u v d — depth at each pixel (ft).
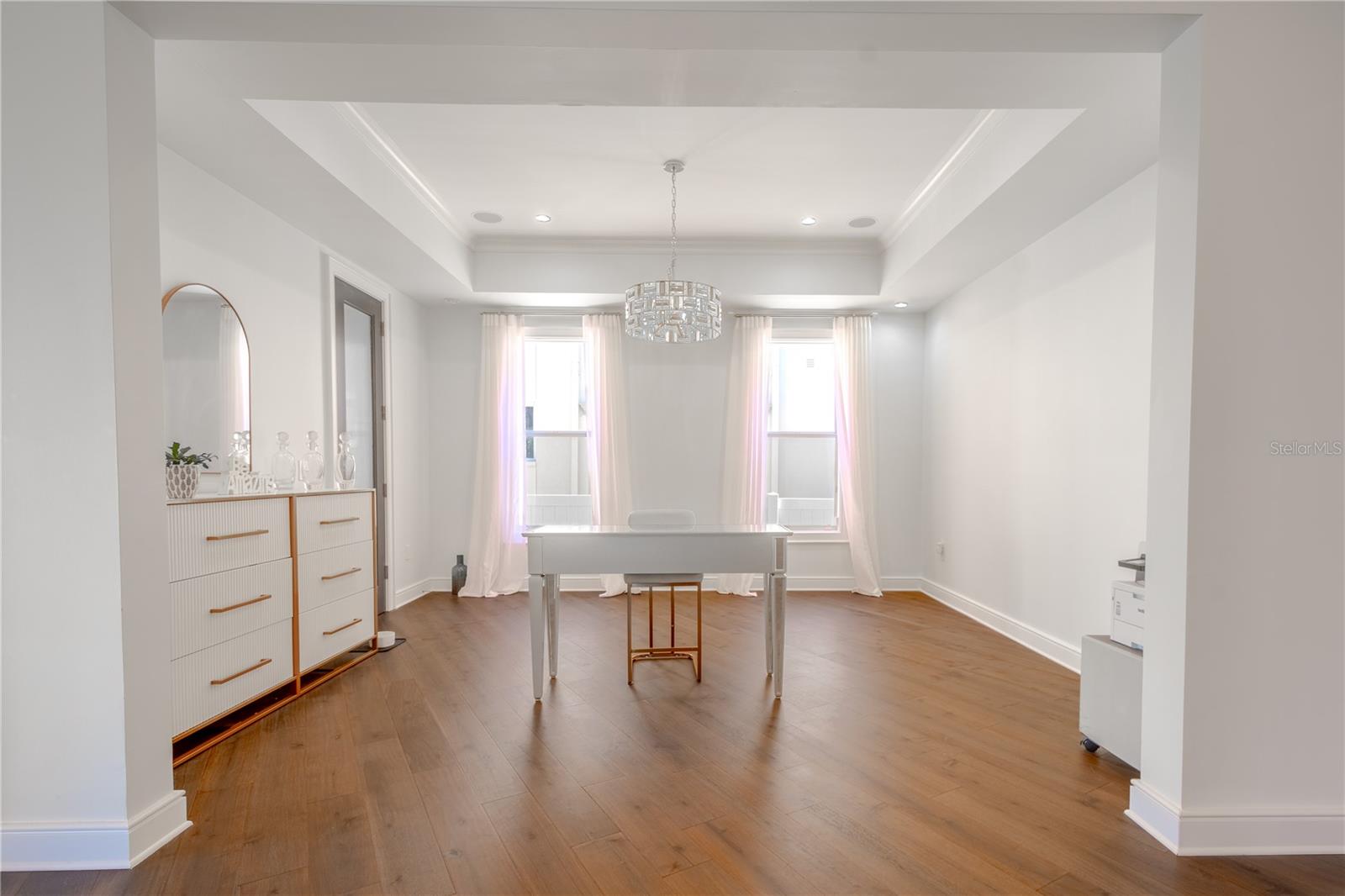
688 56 7.29
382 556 16.66
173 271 9.80
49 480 6.07
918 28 6.66
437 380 19.40
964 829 6.74
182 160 9.96
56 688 6.11
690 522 12.85
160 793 6.54
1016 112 10.28
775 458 20.21
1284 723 6.40
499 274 17.60
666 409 19.60
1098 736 8.34
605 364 19.08
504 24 6.61
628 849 6.38
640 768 8.07
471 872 6.02
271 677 9.94
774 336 19.85
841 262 17.67
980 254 14.26
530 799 7.32
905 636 14.52
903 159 12.46
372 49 7.14
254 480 10.78
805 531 19.76
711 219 15.84
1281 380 6.38
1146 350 10.30
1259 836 6.35
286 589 10.34
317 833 6.67
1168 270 6.64
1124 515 10.80
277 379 12.28
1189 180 6.42
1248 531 6.37
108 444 6.06
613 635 14.51
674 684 11.28
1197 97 6.34
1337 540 6.40
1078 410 12.03
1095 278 11.51
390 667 12.23
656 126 11.28
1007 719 9.71
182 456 9.45
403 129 11.44
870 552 19.15
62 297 6.07
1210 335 6.32
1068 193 11.18
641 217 15.75
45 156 6.07
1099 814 7.06
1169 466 6.58
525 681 11.45
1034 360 13.47
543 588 10.61
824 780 7.77
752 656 12.94
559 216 15.72
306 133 9.77
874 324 19.75
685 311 12.07
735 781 7.75
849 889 5.79
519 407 19.15
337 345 14.42
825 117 10.93
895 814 7.02
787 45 7.03
